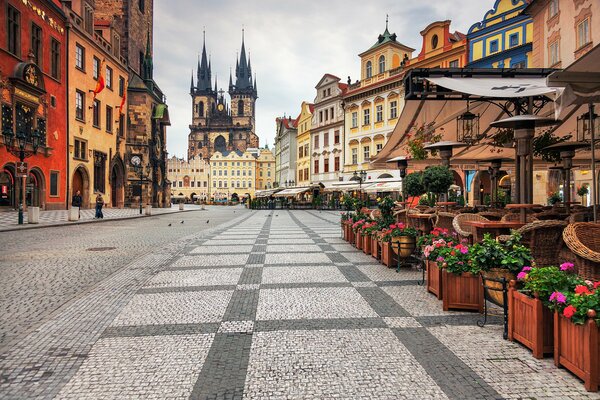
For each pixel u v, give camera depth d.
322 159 56.06
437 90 8.61
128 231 17.70
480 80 8.27
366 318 4.87
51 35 30.95
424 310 5.19
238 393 3.05
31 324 4.73
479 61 30.91
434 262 5.88
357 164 47.88
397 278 7.15
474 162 17.59
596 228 4.74
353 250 10.76
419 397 2.99
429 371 3.42
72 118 34.09
